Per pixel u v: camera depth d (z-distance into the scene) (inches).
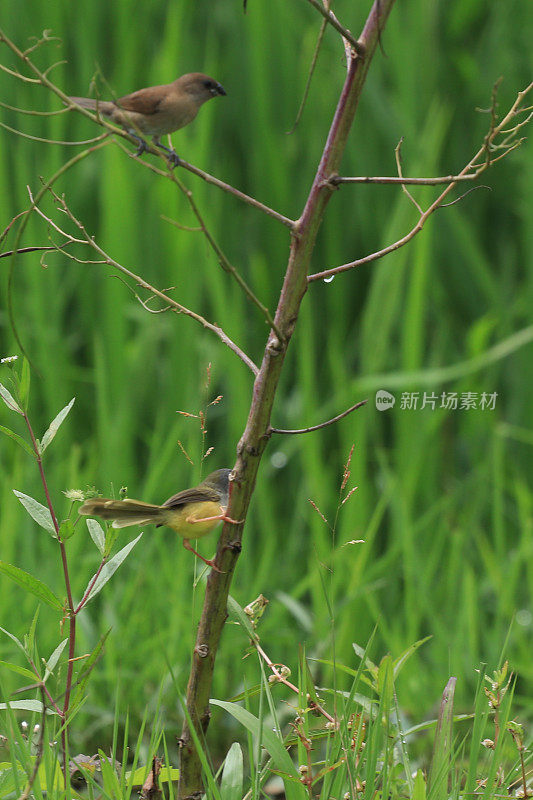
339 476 446.9
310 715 241.6
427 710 310.2
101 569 191.0
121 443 417.4
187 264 455.8
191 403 444.8
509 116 177.8
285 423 467.2
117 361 452.1
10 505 358.3
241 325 467.2
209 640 189.5
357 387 434.3
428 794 186.4
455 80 539.5
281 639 342.0
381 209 501.0
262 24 501.4
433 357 470.3
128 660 319.3
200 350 474.6
